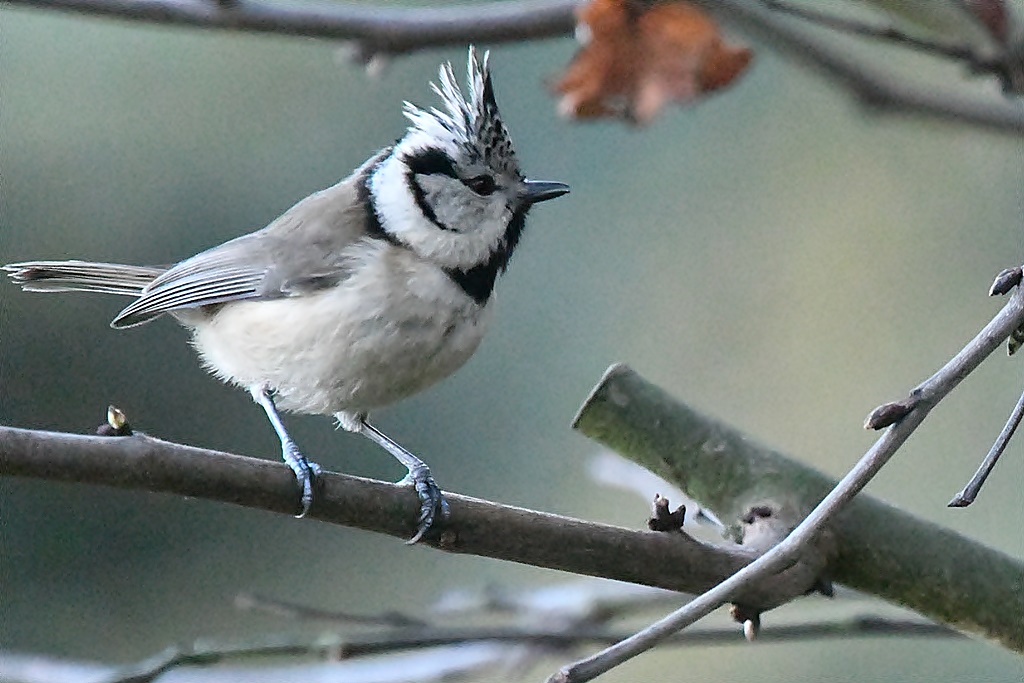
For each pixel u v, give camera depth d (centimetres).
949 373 473
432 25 716
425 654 768
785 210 1220
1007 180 1141
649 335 1230
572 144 1253
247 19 691
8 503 1288
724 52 686
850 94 713
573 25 715
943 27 558
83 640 1265
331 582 1262
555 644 728
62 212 1260
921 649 1048
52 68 1260
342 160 1256
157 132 1266
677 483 633
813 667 1071
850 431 1139
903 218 1177
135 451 543
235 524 1288
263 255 752
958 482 1066
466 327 743
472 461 1250
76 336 1298
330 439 1274
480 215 750
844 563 598
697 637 686
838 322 1176
